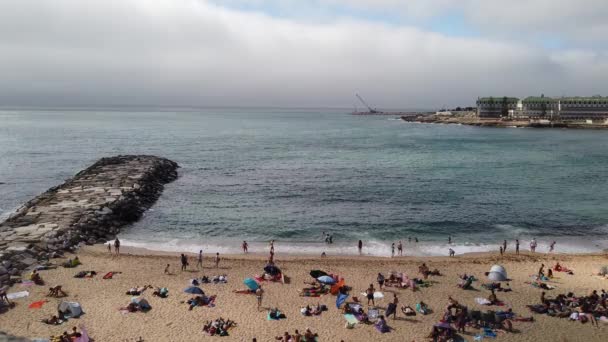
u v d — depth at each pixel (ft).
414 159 402.31
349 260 147.02
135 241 169.17
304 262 143.64
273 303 112.68
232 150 476.13
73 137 618.85
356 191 263.08
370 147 508.94
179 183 286.05
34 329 96.43
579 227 195.52
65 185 242.99
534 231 189.37
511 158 409.90
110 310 106.42
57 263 136.98
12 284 118.93
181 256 138.82
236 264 141.28
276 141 586.04
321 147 509.35
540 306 110.42
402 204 231.91
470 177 309.63
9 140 565.53
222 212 214.69
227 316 105.09
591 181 298.15
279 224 195.62
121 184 242.17
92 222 175.32
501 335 98.22
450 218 206.49
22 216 179.93
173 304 110.42
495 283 126.00
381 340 96.02
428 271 133.39
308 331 93.71
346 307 107.55
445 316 101.86
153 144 535.60
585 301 110.63
